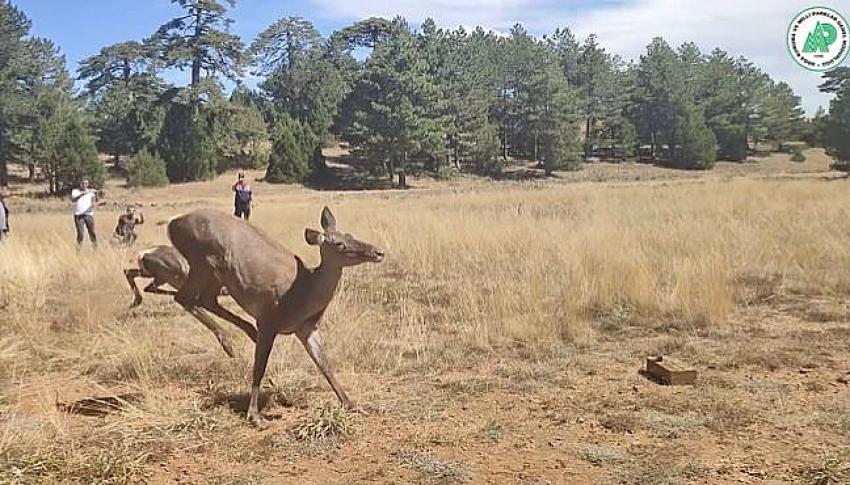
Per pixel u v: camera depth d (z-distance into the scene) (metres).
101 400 6.64
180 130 64.56
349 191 56.34
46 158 54.12
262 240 6.32
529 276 10.92
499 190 45.50
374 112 60.81
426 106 62.38
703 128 78.94
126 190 55.84
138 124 68.50
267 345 6.17
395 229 15.84
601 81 84.69
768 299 10.30
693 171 76.69
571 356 7.95
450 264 13.20
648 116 86.50
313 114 80.38
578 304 9.48
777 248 12.85
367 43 100.75
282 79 92.75
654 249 12.86
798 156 85.19
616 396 6.71
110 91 70.12
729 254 12.55
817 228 14.30
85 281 11.42
